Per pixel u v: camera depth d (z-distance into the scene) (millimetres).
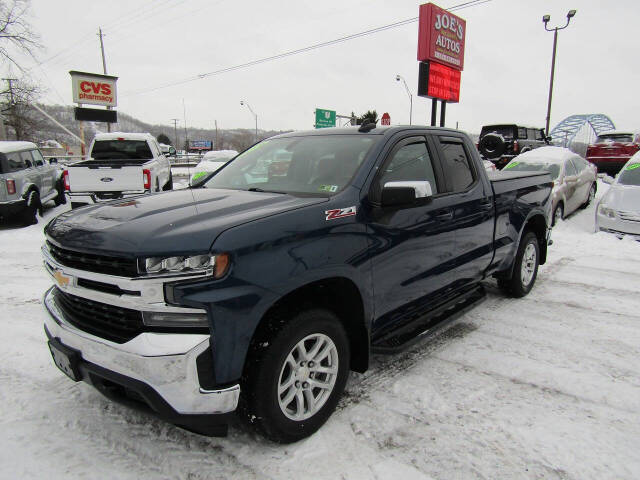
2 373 3396
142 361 2084
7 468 2361
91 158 11727
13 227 10414
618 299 5172
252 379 2311
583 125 47938
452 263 3723
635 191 8391
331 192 2877
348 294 2867
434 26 17062
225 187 3457
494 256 4395
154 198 3039
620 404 3012
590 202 12312
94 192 9492
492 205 4219
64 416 2846
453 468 2379
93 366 2320
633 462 2434
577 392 3160
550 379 3344
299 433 2547
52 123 43688
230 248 2162
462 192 3844
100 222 2482
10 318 4551
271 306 2320
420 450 2523
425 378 3344
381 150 3162
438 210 3473
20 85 33719
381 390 3168
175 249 2107
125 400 2365
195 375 2102
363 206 2861
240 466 2393
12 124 39594
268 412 2365
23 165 10953
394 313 3227
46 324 2660
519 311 4785
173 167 36188
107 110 25297
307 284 2521
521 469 2373
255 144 4160
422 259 3338
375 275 2900
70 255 2398
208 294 2107
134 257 2113
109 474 2330
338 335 2689
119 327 2270
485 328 4324
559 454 2494
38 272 6359
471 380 3318
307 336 2498
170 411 2129
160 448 2543
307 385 2586
